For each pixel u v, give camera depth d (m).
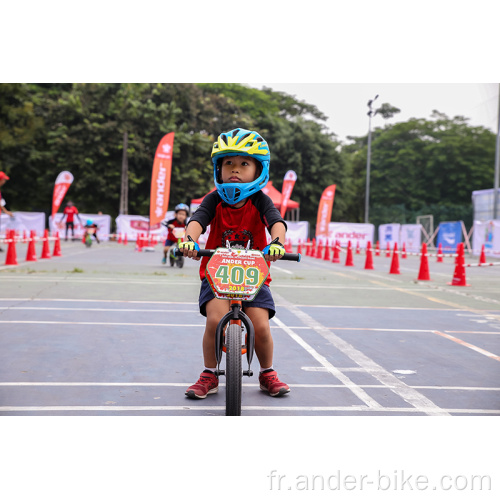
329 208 29.20
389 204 56.06
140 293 10.05
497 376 5.17
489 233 25.92
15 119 39.34
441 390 4.67
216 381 4.38
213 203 4.19
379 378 4.98
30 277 12.09
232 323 3.74
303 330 7.09
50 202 42.78
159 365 5.18
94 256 19.88
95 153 39.69
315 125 50.41
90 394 4.28
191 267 16.19
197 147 41.56
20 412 3.86
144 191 41.84
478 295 11.42
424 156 54.38
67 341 6.05
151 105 40.06
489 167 52.38
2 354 5.42
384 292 11.44
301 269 17.20
